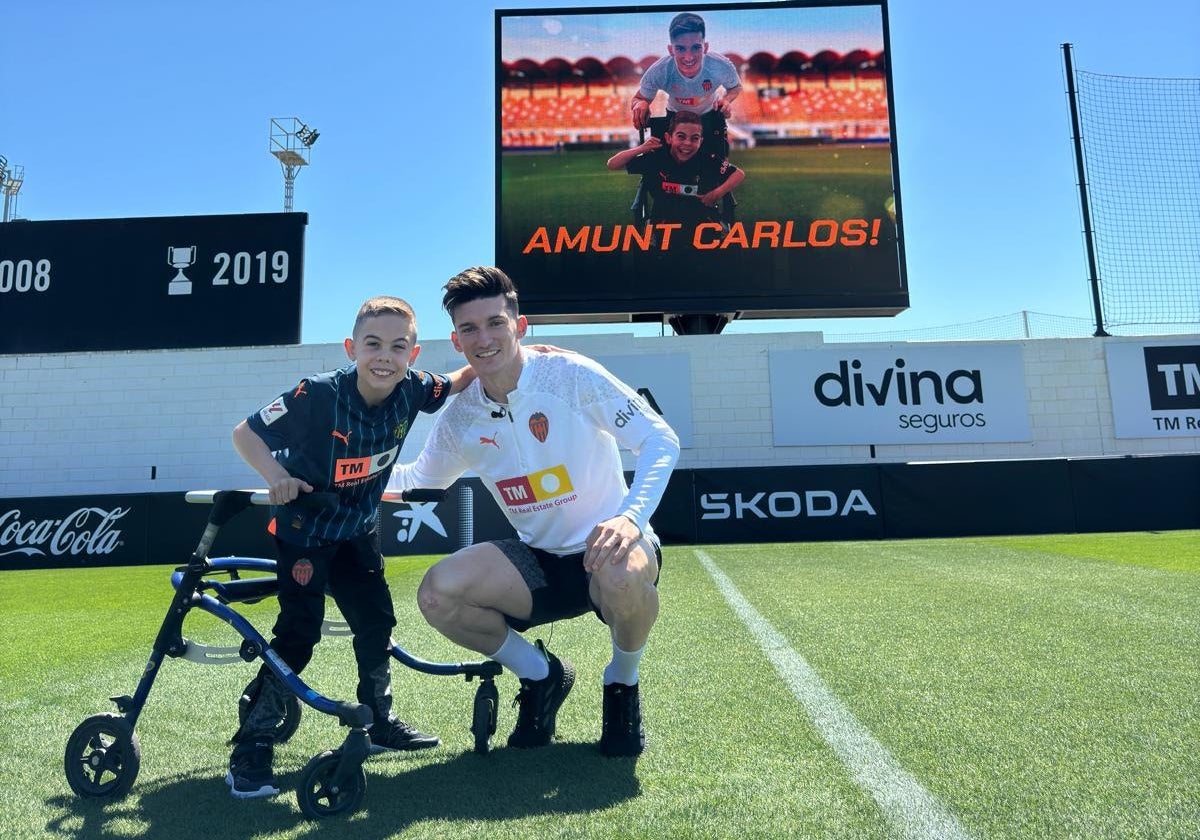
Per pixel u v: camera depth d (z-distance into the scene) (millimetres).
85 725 1616
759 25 9422
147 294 9391
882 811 1452
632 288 9062
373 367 1758
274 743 1770
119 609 4480
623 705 1800
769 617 3504
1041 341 9234
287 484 1629
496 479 1952
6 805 1573
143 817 1505
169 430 9438
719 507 8148
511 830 1402
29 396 9523
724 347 9273
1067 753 1743
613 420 1853
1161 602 3699
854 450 9133
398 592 4938
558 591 1913
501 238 9109
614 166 9219
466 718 2150
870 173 9180
